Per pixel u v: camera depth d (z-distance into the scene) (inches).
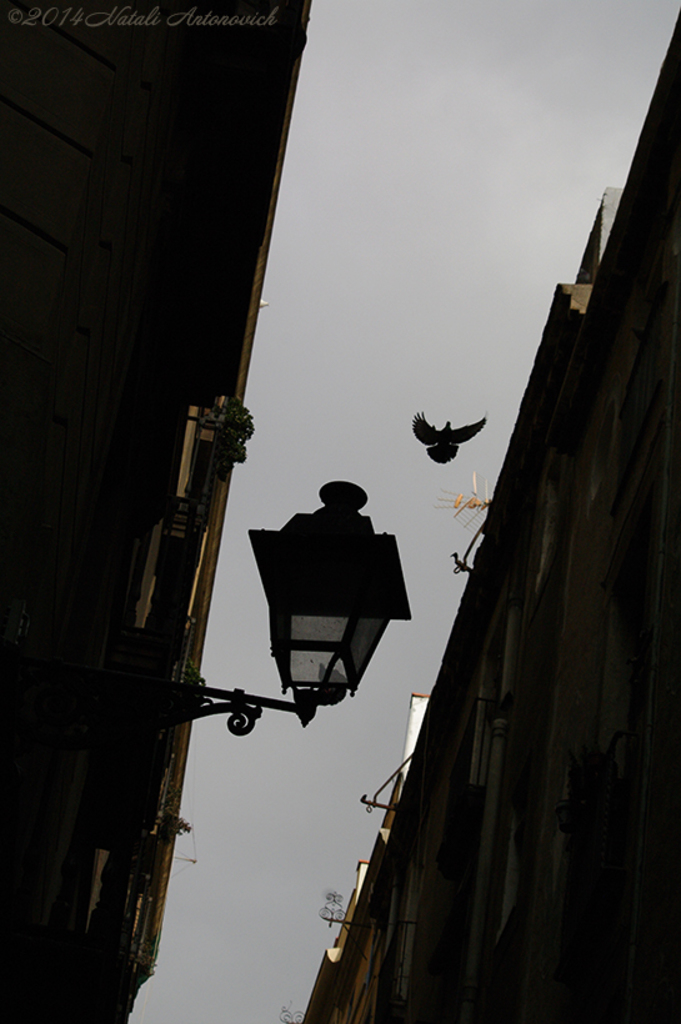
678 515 438.3
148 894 1107.3
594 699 512.1
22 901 352.5
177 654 730.2
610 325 631.2
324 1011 1713.8
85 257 310.8
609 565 532.1
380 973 1095.0
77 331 314.0
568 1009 468.1
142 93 379.9
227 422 1066.7
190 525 779.4
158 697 266.4
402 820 1130.7
